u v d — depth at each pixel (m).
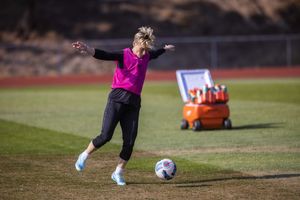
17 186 22.95
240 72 106.81
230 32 133.50
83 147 32.31
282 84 77.00
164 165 23.11
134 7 136.88
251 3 143.00
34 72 113.69
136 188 22.41
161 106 53.56
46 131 38.72
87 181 23.83
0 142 34.34
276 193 21.08
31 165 27.36
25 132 38.41
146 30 22.77
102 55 22.38
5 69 113.69
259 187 22.06
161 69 118.06
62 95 68.25
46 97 65.81
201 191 21.64
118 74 22.91
